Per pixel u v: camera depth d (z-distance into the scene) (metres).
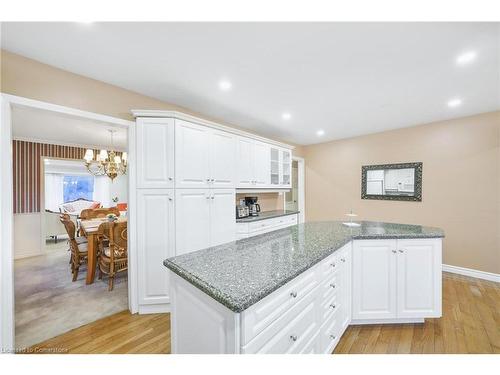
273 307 1.01
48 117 3.00
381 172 3.99
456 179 3.22
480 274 3.04
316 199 4.98
